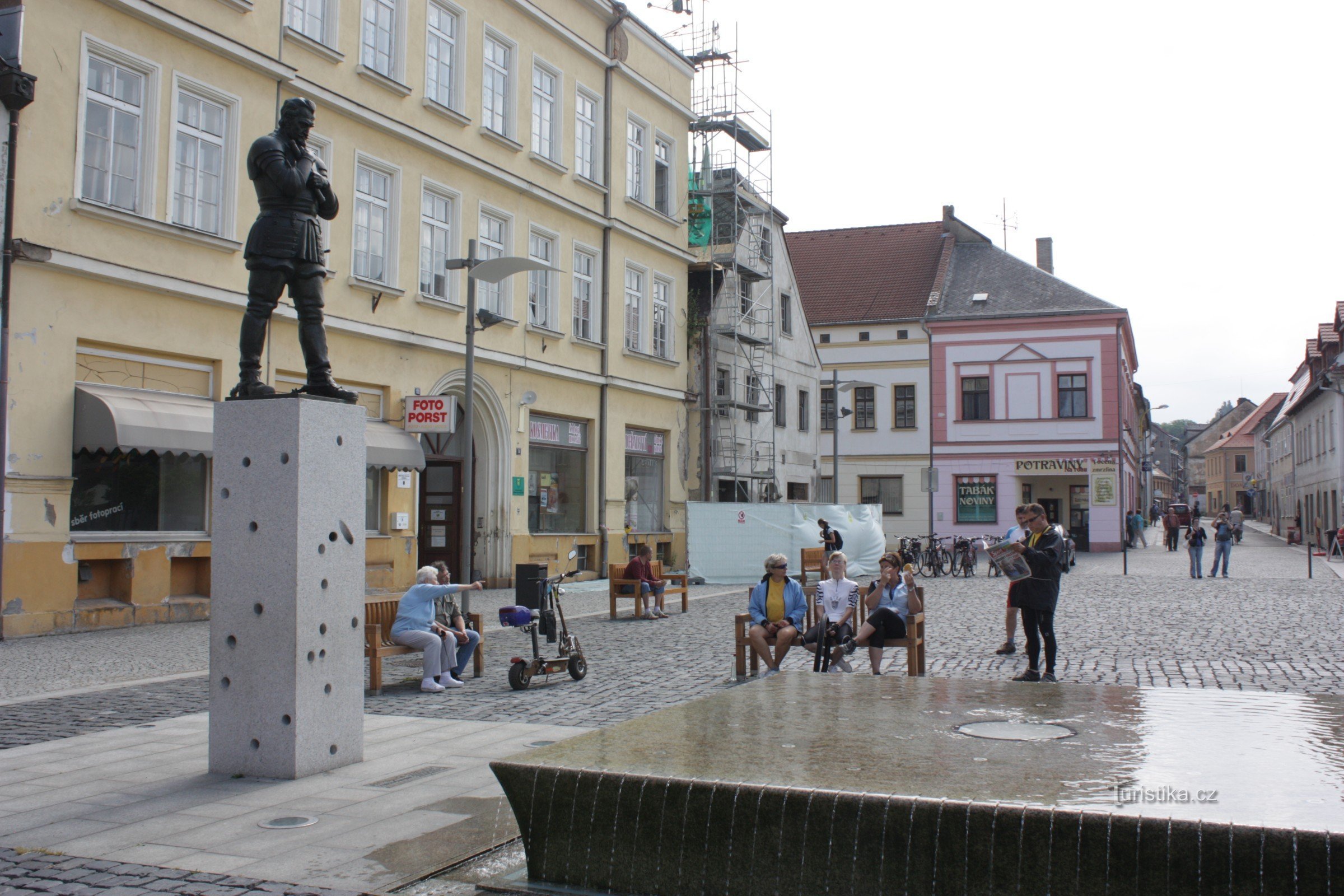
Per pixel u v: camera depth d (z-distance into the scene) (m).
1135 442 66.75
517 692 10.75
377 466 19.67
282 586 6.95
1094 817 3.70
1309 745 4.82
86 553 15.20
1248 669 12.04
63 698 10.09
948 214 53.19
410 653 10.99
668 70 30.92
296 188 7.27
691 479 32.59
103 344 15.71
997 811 3.82
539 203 25.48
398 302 21.25
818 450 41.66
